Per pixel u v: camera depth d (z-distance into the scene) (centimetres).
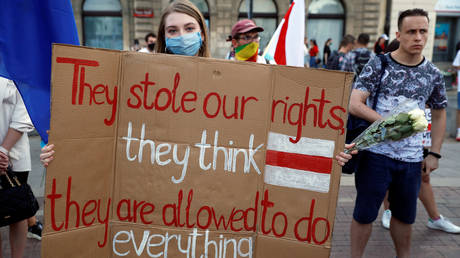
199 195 180
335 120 175
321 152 177
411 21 235
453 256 306
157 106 177
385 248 319
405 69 245
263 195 181
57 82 163
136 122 178
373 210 248
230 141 178
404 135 197
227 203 181
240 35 379
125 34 1582
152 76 175
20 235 251
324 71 172
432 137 273
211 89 176
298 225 180
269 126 177
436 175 502
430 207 347
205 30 224
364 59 596
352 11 1600
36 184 452
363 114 237
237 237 182
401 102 246
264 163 179
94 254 180
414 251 314
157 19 1529
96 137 174
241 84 175
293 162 178
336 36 1656
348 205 403
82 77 167
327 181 178
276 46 394
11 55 197
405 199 253
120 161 180
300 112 176
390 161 245
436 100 262
